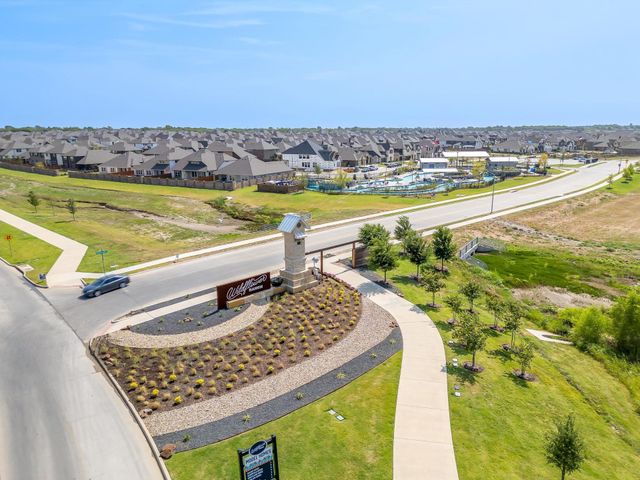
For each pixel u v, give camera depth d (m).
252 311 26.03
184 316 25.45
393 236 44.59
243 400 17.84
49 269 34.62
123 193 76.00
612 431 18.30
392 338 23.14
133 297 28.69
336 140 159.00
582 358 24.81
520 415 17.61
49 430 16.19
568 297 35.81
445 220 54.41
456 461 14.61
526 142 181.25
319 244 41.12
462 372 20.02
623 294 36.44
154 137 184.88
